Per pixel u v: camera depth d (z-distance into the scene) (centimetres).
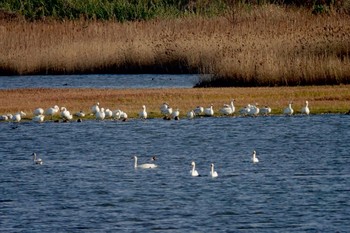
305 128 4656
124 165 3819
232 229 2817
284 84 5881
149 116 5012
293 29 7044
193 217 2958
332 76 5819
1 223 2919
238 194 3256
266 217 2952
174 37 7481
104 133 4575
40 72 7694
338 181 3472
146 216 2978
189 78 6888
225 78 6047
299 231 2786
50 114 4950
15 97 5850
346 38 6300
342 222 2880
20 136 4519
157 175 3603
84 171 3697
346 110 5091
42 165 3831
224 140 4372
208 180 3494
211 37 7231
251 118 4959
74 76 7481
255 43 6525
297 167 3741
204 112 5019
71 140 4409
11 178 3578
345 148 4162
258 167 3747
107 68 7619
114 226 2869
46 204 3152
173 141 4356
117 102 5491
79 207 3108
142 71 7525
